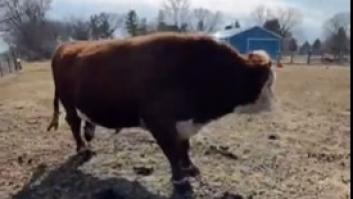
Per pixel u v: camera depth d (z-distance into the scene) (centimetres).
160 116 432
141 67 438
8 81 1653
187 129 439
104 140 637
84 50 506
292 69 2509
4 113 877
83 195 462
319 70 2431
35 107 956
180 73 427
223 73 422
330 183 498
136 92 440
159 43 438
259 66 415
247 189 473
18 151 603
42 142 645
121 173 514
